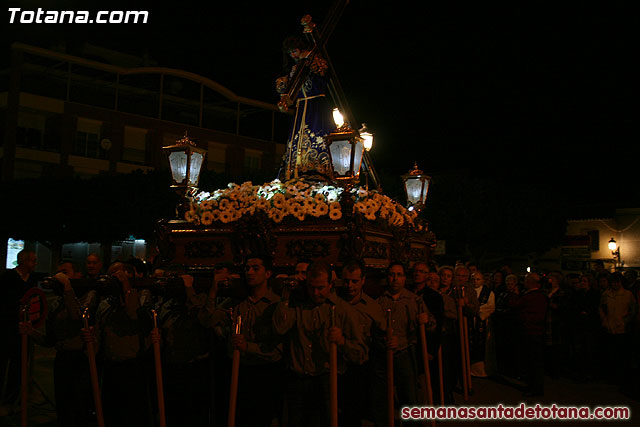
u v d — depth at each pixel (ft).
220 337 17.70
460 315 24.52
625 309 33.01
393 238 21.42
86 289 18.60
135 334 17.90
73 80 122.31
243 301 15.96
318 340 14.56
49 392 26.94
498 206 107.76
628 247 108.17
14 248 113.50
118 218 94.43
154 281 17.48
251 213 18.57
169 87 135.85
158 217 95.50
